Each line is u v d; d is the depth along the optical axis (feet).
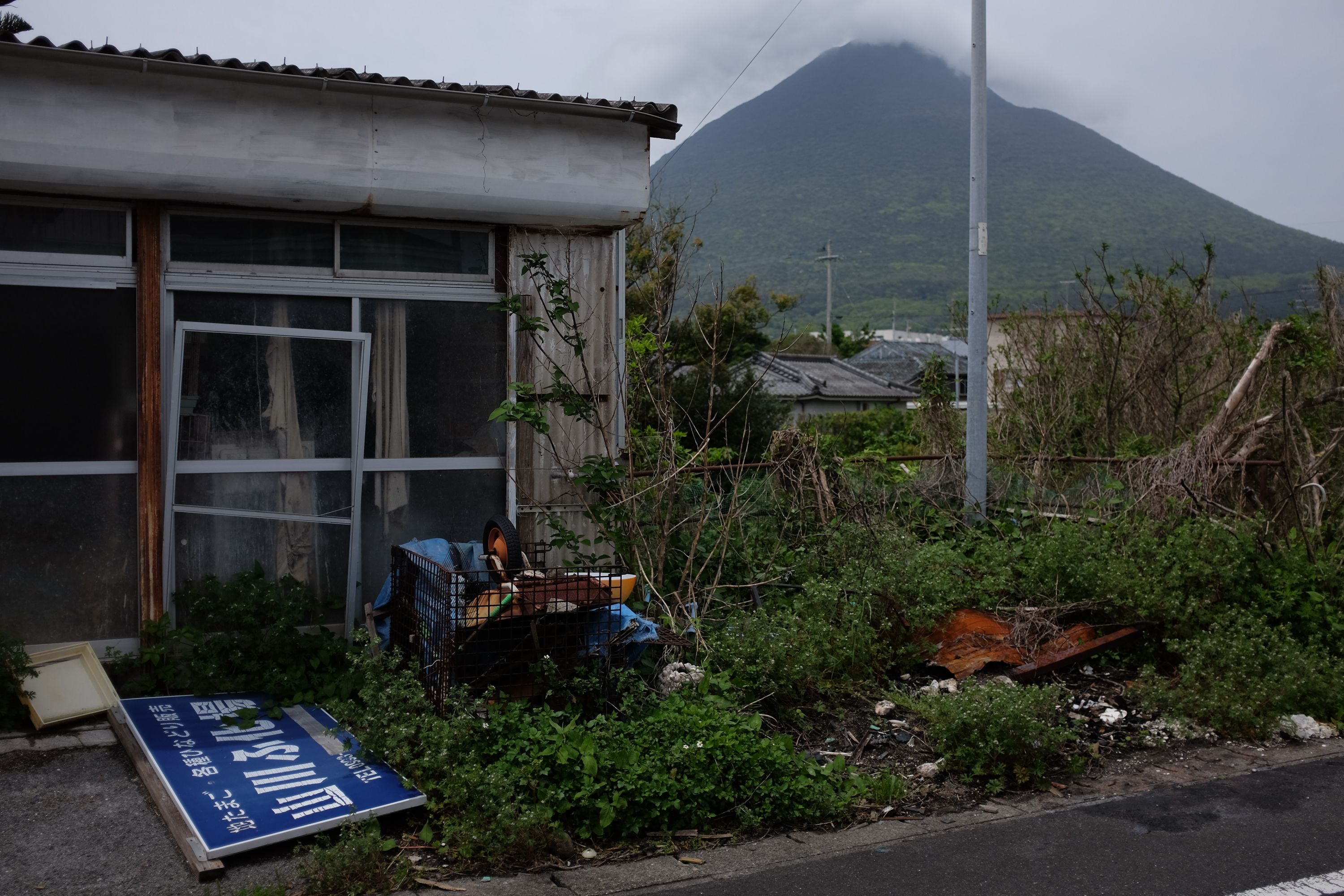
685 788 12.69
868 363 153.79
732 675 16.56
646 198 19.02
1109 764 15.52
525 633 14.98
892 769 14.90
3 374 15.33
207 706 15.25
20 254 15.34
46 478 15.65
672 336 36.70
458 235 18.67
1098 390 36.35
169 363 16.28
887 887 10.97
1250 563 21.67
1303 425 27.73
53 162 14.66
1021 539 24.17
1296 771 15.19
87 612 15.97
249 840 11.00
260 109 15.98
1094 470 27.53
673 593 19.11
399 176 16.98
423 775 12.71
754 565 21.01
